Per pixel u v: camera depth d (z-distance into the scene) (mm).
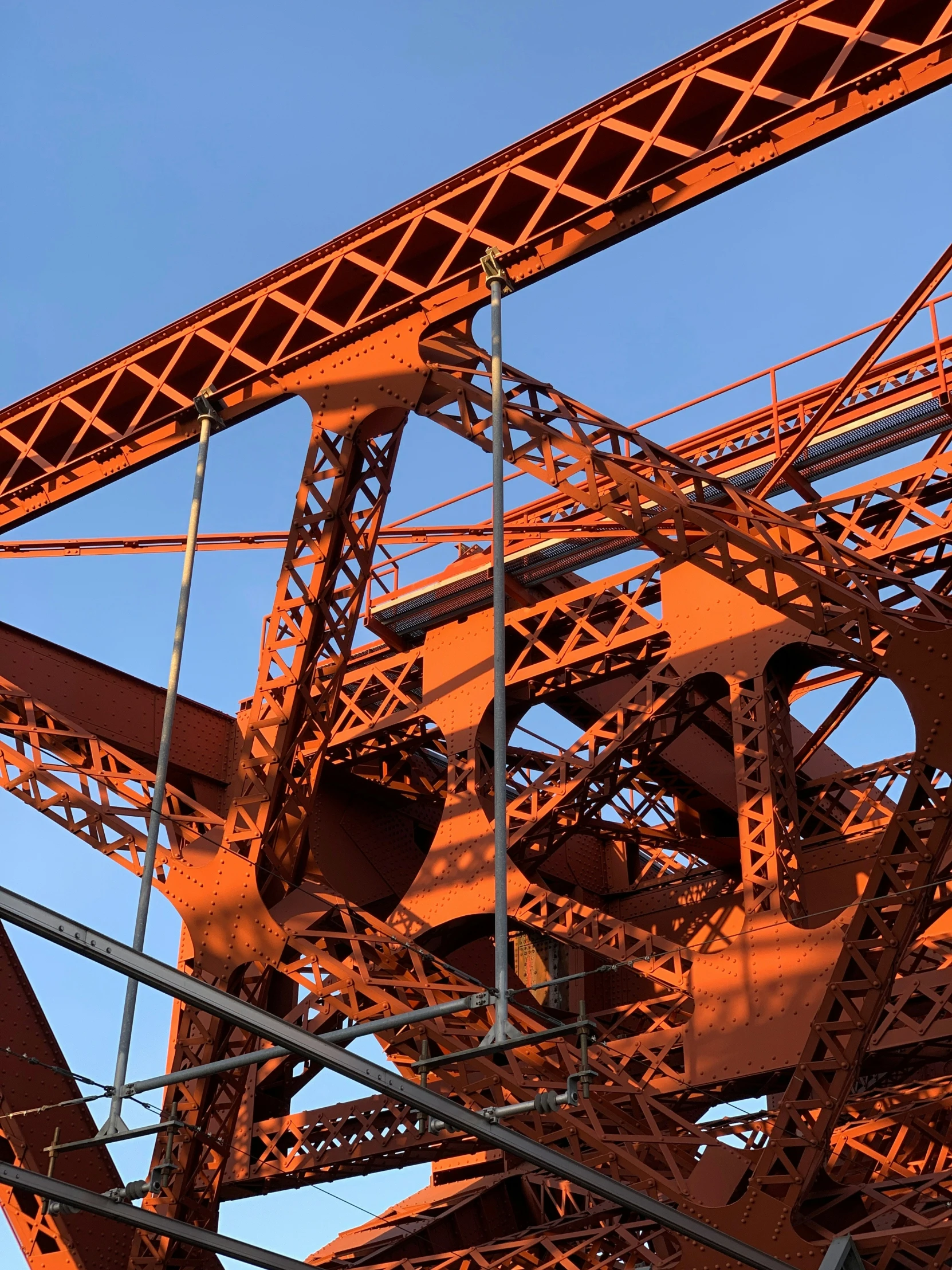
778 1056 19781
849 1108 22094
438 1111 13133
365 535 19828
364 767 28734
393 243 19547
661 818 29125
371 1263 26516
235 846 19719
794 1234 16609
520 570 26781
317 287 19984
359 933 19062
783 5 16344
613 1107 18703
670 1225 14688
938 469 23234
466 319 18922
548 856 24922
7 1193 20953
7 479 22250
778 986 20281
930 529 23031
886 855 16516
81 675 28062
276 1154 24578
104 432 21297
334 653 20219
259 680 19875
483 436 18188
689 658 23625
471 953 29219
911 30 15711
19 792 20500
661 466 17625
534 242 17922
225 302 20703
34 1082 21203
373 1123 24078
